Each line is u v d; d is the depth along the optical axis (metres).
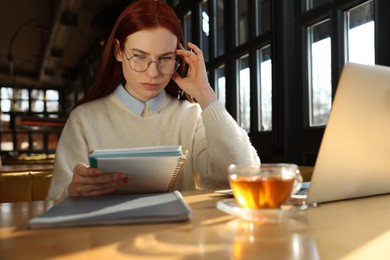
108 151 0.86
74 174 0.90
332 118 0.72
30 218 0.67
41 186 1.94
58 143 1.39
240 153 1.21
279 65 2.50
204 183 1.38
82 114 1.45
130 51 1.27
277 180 0.64
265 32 2.76
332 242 0.50
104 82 1.50
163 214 0.62
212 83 3.63
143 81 1.30
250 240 0.51
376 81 0.74
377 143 0.77
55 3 6.63
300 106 2.43
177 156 0.88
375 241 0.51
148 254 0.46
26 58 10.85
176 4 4.51
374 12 1.91
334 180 0.76
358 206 0.75
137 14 1.24
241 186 0.65
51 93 13.01
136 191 0.94
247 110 3.13
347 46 2.15
